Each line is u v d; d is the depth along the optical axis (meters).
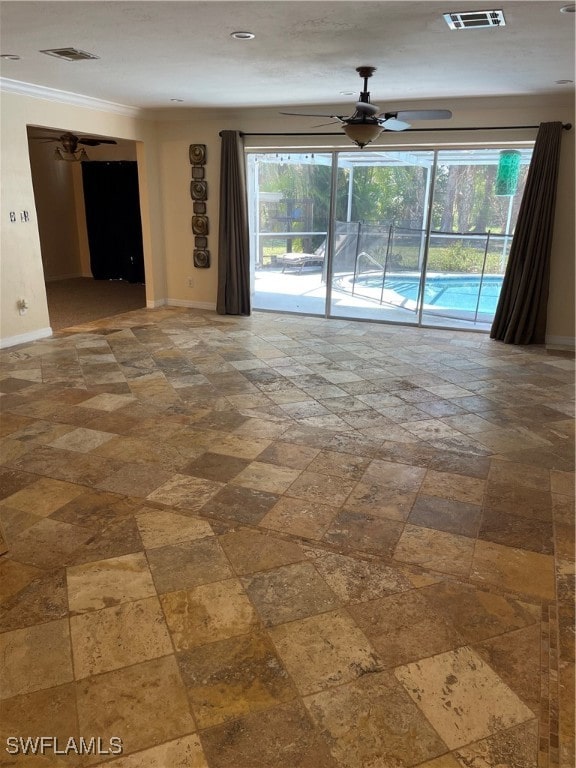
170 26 3.37
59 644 1.94
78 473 3.14
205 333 6.38
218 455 3.38
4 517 2.71
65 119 5.81
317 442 3.58
